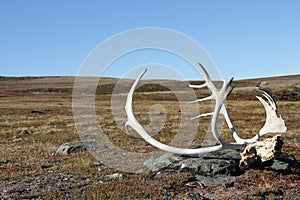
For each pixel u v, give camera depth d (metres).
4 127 29.83
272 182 10.65
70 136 23.67
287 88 81.31
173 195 10.04
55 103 68.19
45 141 21.86
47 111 48.03
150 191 10.15
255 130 25.95
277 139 11.18
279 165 11.66
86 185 11.22
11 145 20.50
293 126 28.77
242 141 11.72
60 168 13.66
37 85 137.88
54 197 9.95
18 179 12.16
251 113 41.09
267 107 11.57
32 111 46.78
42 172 13.08
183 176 11.23
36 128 28.78
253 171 11.38
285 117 35.91
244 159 11.48
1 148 19.38
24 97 91.69
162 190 10.30
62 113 44.59
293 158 12.41
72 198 9.84
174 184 10.76
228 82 10.69
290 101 69.06
